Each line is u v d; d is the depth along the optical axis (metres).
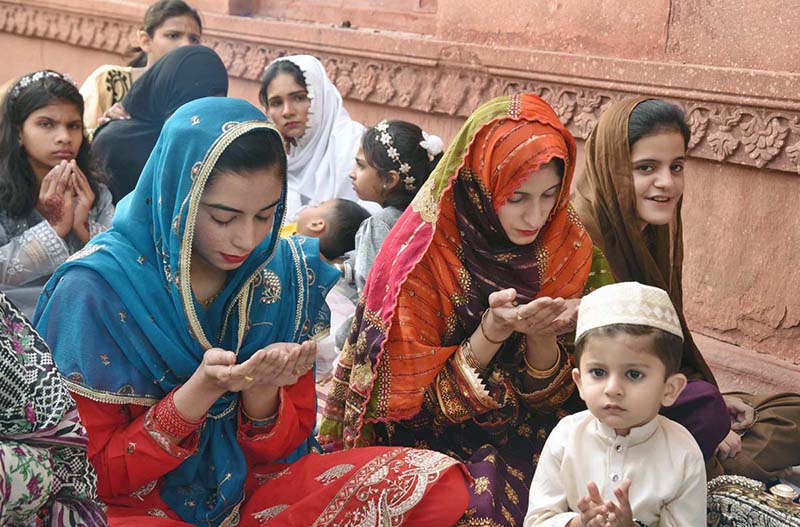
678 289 3.00
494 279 2.55
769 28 3.68
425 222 2.55
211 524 2.22
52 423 1.64
